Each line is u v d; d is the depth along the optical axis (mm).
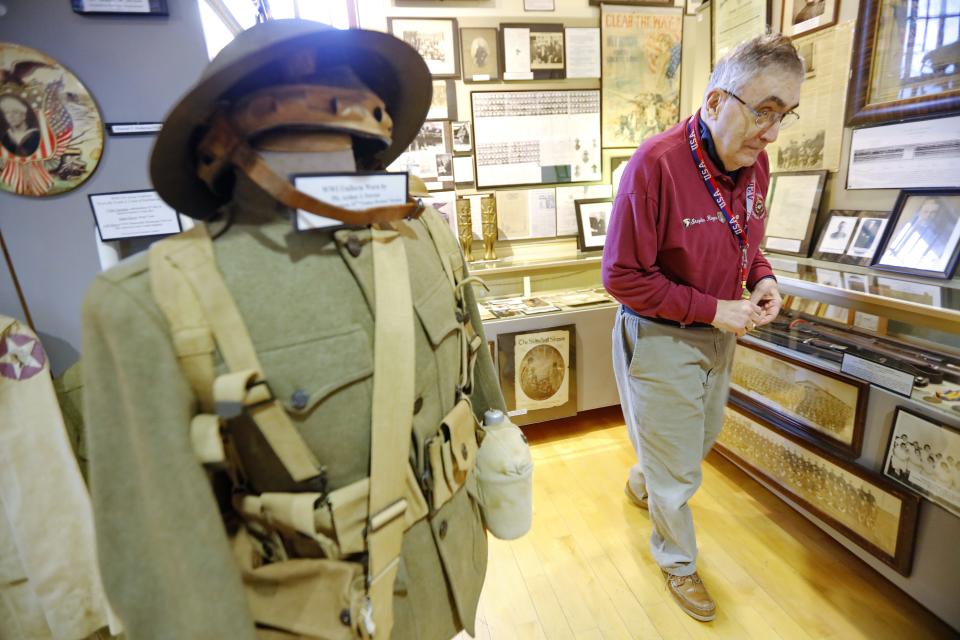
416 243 667
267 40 512
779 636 1441
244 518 553
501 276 2668
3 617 1025
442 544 690
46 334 1132
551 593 1628
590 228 2701
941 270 1472
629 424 1661
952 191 1467
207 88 457
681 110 2756
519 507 812
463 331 764
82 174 1084
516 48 2430
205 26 1137
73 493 1037
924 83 1526
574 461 2369
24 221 1075
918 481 1384
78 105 1050
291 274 519
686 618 1518
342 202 527
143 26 1055
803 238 2000
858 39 1714
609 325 2461
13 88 1007
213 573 475
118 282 454
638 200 1247
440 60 2371
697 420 1433
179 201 610
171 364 456
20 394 973
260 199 531
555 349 2395
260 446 524
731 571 1673
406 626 650
